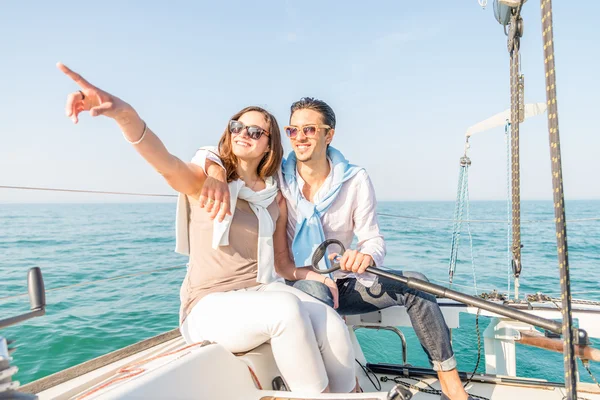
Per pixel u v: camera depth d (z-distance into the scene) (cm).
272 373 193
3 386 95
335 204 257
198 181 203
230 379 168
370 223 258
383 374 264
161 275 1045
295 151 253
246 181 224
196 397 152
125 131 161
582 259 1591
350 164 267
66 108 142
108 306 716
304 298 201
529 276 1167
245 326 177
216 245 199
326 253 248
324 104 253
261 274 208
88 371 188
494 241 2047
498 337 281
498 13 308
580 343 169
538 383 239
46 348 511
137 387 137
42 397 162
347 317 286
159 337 234
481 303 177
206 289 201
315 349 177
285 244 251
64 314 662
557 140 105
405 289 229
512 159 299
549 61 106
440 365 216
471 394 233
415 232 2589
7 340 100
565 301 105
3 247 1812
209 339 189
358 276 246
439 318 222
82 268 1232
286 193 251
